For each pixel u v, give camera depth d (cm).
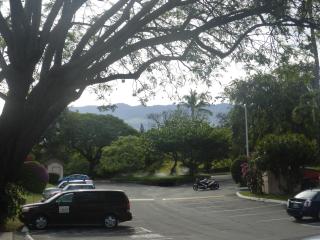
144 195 4975
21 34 1523
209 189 5638
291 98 5631
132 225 2519
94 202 2434
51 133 8431
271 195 4016
